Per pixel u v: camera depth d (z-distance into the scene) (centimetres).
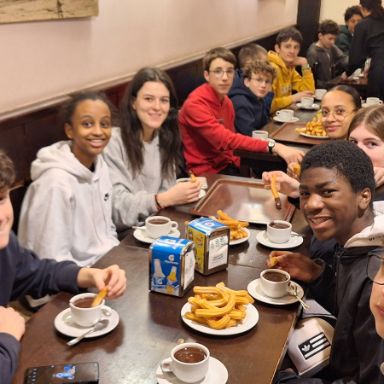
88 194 219
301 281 170
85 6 307
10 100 268
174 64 434
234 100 392
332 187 142
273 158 322
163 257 152
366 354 129
